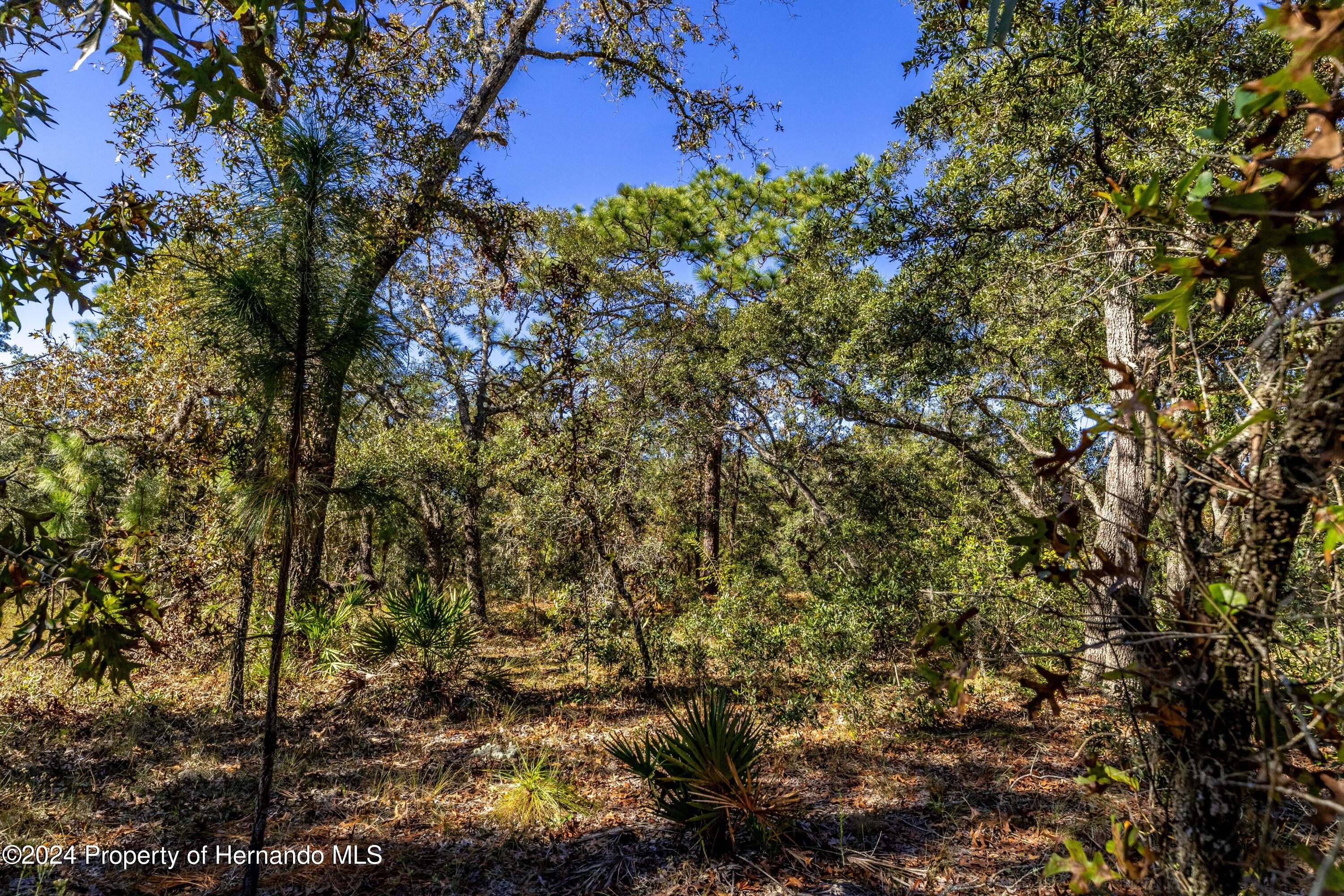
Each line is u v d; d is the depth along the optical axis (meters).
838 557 8.98
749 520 16.58
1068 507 1.25
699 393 11.46
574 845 4.12
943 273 7.31
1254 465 1.15
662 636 8.05
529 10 10.30
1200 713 1.19
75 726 6.01
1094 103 4.99
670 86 11.12
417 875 3.77
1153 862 1.27
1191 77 5.16
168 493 7.84
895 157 7.31
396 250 8.59
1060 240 6.47
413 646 7.75
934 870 3.67
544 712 7.31
